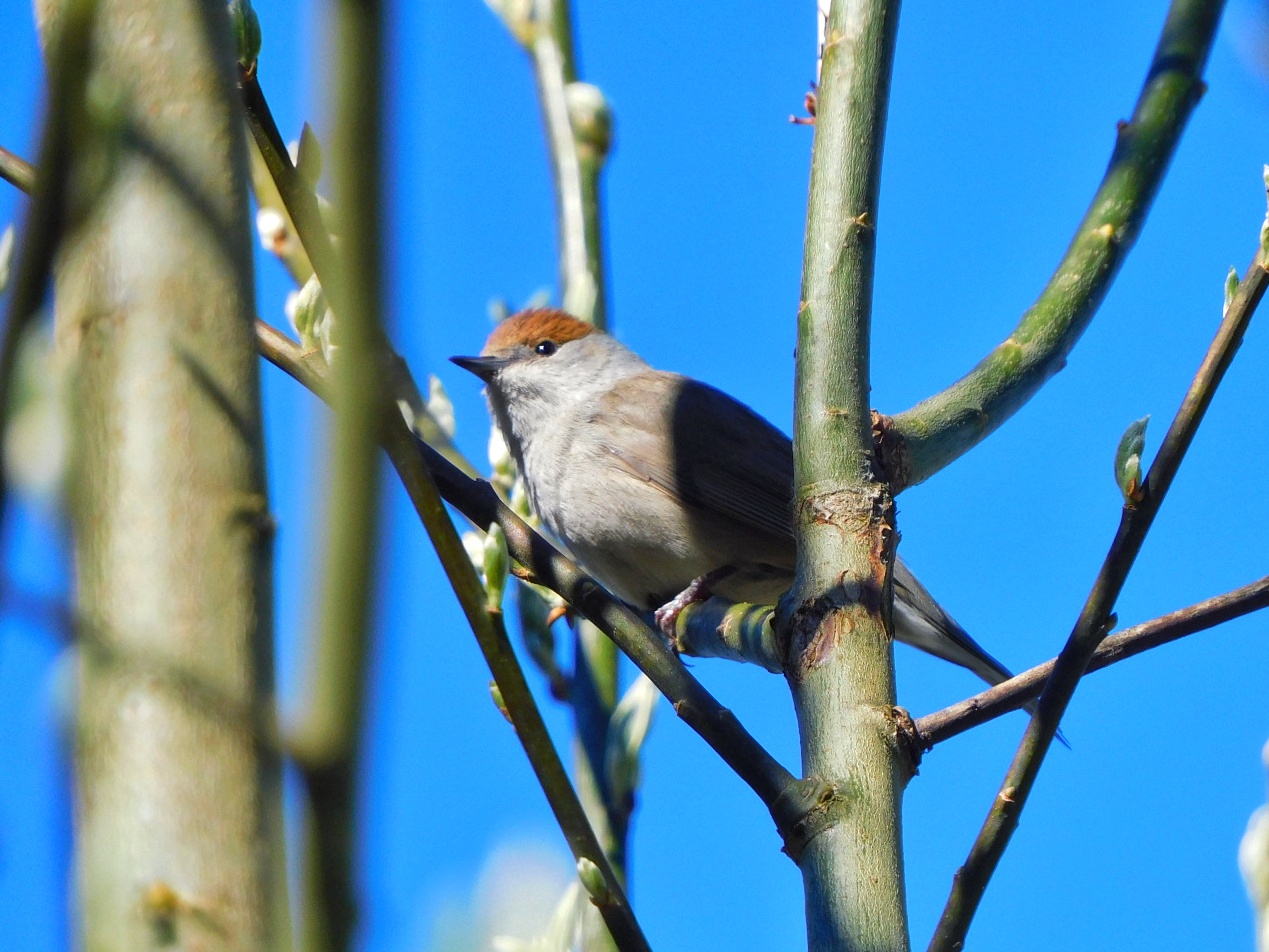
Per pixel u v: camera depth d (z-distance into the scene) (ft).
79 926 8.83
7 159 18.85
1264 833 14.90
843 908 16.26
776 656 19.26
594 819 24.22
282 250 24.49
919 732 18.30
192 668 9.42
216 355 10.23
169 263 10.28
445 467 21.83
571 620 26.35
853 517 18.93
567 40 33.12
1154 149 24.39
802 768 17.67
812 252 20.22
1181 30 24.84
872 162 20.36
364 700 8.21
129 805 9.02
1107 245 23.75
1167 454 17.07
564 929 15.81
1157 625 20.08
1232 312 17.24
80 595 9.78
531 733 15.98
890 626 18.45
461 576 16.01
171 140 10.49
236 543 9.87
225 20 11.01
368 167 8.61
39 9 10.76
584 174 32.09
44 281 7.77
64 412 8.58
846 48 20.61
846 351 19.71
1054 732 17.15
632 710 24.62
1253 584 20.17
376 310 8.62
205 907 8.89
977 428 21.91
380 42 8.52
